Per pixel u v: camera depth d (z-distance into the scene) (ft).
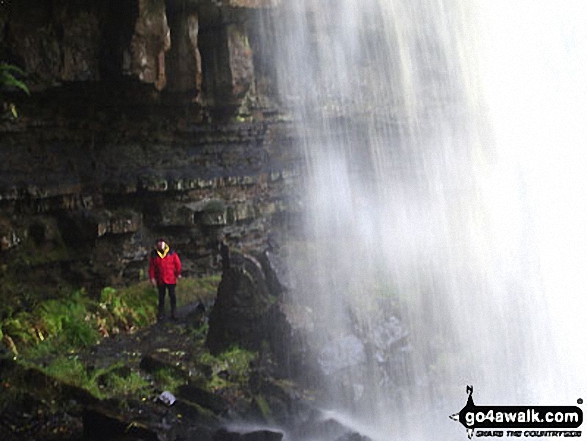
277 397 38.88
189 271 57.93
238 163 62.54
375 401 42.60
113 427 33.55
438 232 81.41
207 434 34.86
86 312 47.96
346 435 36.37
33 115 47.50
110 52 49.85
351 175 74.95
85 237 49.98
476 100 95.14
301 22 66.08
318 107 70.44
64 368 39.24
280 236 65.00
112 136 53.06
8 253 45.65
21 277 46.39
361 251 67.72
